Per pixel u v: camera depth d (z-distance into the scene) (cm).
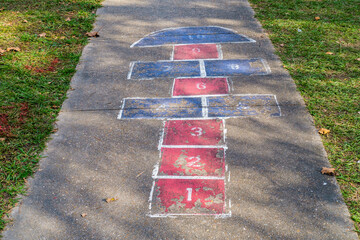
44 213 351
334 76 546
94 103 505
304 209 348
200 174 391
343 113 469
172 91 528
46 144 434
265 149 420
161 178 388
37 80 547
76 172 396
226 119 469
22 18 748
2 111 478
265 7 798
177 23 739
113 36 689
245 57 611
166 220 342
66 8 798
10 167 398
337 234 325
